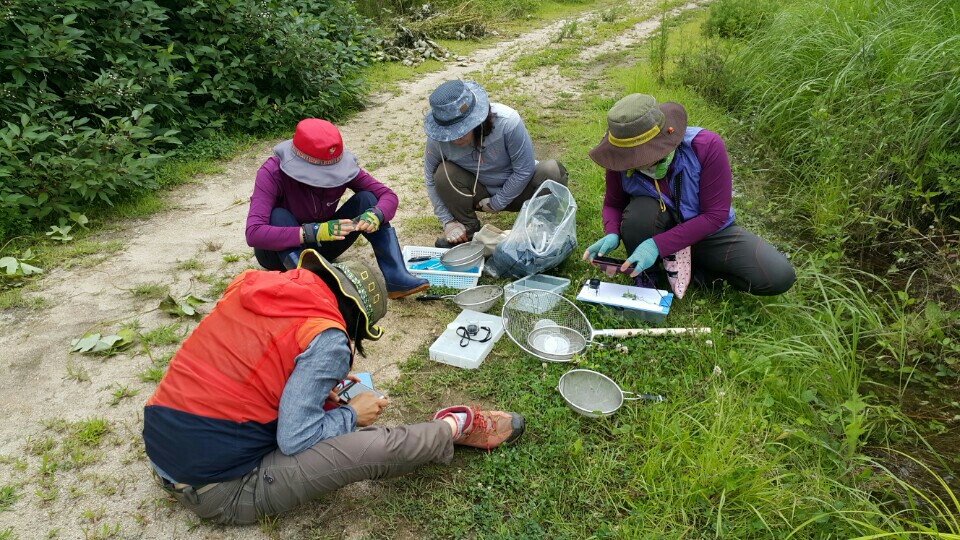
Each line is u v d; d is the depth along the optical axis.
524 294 3.41
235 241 4.49
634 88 7.32
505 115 3.78
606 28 12.11
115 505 2.43
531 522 2.30
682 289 3.43
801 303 3.39
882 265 4.02
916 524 2.11
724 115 6.53
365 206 3.58
